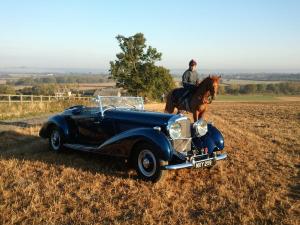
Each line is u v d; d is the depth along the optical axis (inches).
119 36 2429.9
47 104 1190.3
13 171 323.3
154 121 319.9
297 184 309.0
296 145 501.0
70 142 401.1
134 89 2422.5
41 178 307.3
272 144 505.4
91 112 382.9
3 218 223.3
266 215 236.2
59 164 355.9
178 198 267.4
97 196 267.1
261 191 285.6
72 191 276.2
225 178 317.1
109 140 324.5
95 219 226.8
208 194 277.6
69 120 406.9
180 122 317.7
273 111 1330.0
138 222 222.5
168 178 316.8
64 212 237.8
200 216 234.1
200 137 335.6
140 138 300.8
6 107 990.4
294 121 888.3
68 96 1499.8
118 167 349.1
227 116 1063.0
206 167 353.1
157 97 2556.6
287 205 257.6
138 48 2431.1
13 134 531.2
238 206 252.5
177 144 320.8
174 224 222.2
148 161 302.0
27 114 970.7
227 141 513.7
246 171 347.6
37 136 522.0
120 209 243.9
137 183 298.7
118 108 378.9
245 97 4092.0
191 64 538.9
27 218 224.5
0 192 270.1
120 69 2420.0
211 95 504.4
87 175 319.0
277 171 350.9
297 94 4909.0
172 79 2564.0
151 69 2402.8
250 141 523.2
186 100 531.2
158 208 245.8
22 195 264.1
